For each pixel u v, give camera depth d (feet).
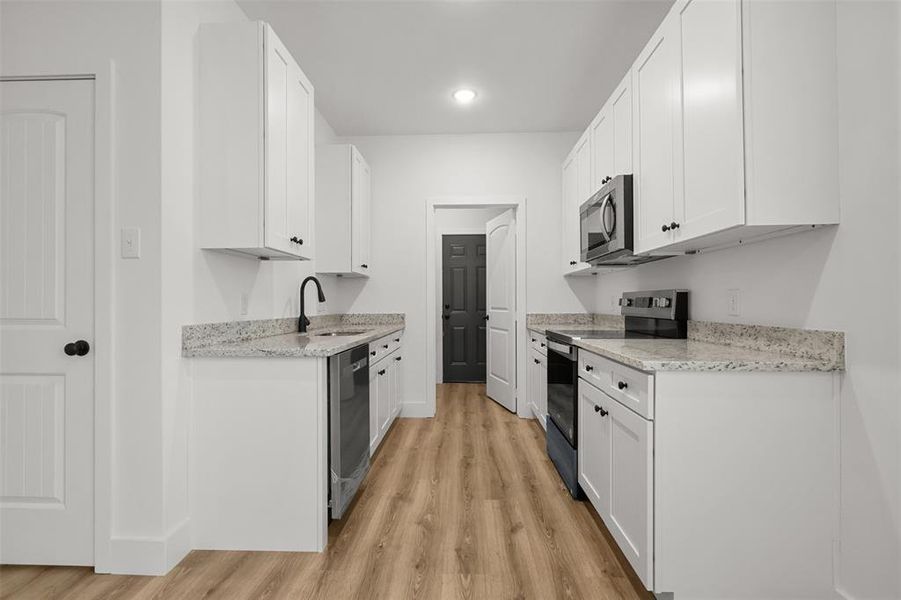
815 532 4.64
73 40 5.58
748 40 4.61
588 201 9.03
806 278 5.03
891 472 4.13
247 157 6.25
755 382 4.66
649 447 4.68
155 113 5.54
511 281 13.48
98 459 5.56
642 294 8.92
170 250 5.69
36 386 5.65
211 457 6.03
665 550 4.68
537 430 11.53
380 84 10.14
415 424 12.14
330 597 5.06
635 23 8.03
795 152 4.59
